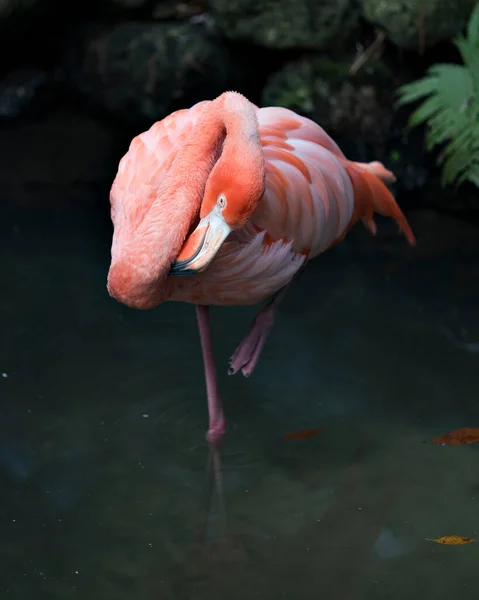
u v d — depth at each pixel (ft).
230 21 16.19
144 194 9.19
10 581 8.43
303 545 9.02
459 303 13.23
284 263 9.64
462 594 8.30
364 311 13.15
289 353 12.20
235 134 7.94
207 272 9.04
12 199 15.62
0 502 9.48
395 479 9.93
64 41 17.31
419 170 15.99
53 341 12.25
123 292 8.57
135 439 10.55
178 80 16.22
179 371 11.77
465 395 11.29
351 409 11.08
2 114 17.34
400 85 16.30
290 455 10.35
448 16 15.52
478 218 15.39
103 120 17.37
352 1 16.16
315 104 16.07
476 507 9.46
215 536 9.12
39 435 10.53
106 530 9.16
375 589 8.41
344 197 10.39
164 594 8.36
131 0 16.63
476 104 14.47
